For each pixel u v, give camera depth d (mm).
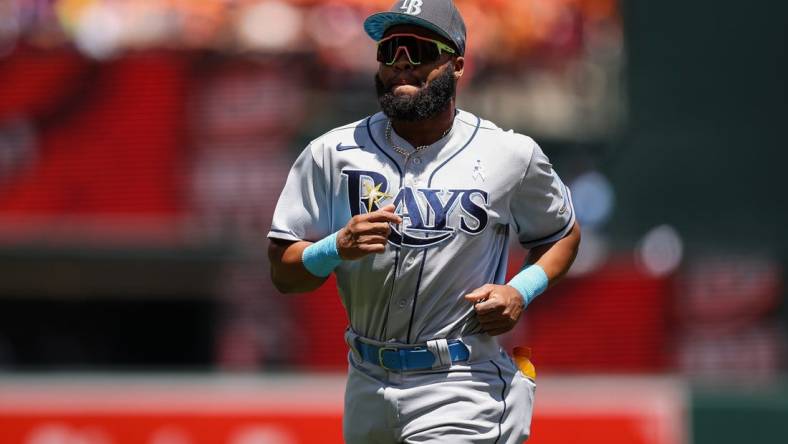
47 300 51531
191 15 45344
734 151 46812
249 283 44500
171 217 44656
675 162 46906
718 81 47375
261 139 44781
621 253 44656
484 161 14547
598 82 48125
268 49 45312
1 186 44719
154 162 44719
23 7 45281
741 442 31500
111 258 44469
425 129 14500
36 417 30297
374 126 14852
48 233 44250
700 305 44031
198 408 30391
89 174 44719
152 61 45062
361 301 14797
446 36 14133
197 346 51531
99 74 45188
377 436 15000
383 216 13656
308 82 45375
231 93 45094
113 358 52406
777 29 47281
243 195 44688
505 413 14898
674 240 45531
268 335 44188
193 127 44875
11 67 45281
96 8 45375
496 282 15062
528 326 43781
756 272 44094
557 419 30250
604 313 43875
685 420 31297
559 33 47688
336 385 31625
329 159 14734
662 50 47938
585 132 47344
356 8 45906
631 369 43625
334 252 13906
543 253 15289
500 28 46750
